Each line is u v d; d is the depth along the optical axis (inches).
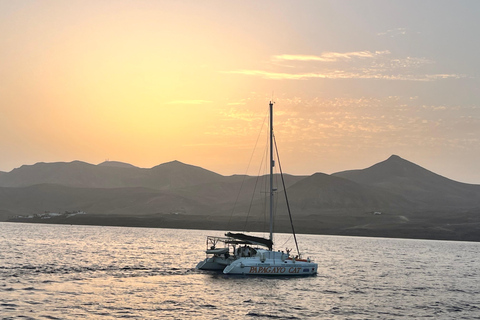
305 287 2113.7
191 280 2186.3
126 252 3614.7
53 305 1565.0
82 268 2491.4
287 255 2459.4
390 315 1622.8
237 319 1489.9
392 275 2701.8
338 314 1610.5
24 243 4207.7
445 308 1764.3
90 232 7194.9
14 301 1595.7
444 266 3378.4
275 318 1519.4
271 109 2598.4
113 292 1829.5
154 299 1729.8
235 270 2289.6
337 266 3073.3
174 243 5000.0
